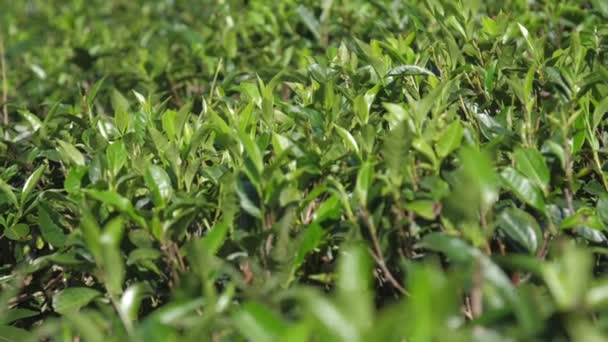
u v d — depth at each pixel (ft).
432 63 15.19
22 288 13.03
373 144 10.97
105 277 9.07
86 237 8.66
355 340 6.38
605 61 14.43
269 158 11.64
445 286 6.56
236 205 10.24
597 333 6.45
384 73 13.94
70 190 11.14
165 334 7.20
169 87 19.03
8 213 12.66
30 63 24.45
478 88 14.23
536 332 6.82
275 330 6.70
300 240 9.67
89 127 14.49
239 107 14.03
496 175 9.82
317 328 6.51
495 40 15.15
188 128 12.53
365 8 20.98
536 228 9.66
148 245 10.22
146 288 9.80
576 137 11.00
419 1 20.12
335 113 12.37
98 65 22.65
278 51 19.74
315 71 14.25
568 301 6.63
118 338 7.95
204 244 8.95
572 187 10.65
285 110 13.84
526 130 11.18
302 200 10.45
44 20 30.86
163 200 10.09
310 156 10.29
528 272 9.46
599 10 16.53
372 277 9.93
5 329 11.27
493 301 7.74
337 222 10.03
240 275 10.07
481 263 7.61
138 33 25.66
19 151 14.53
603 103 11.16
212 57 19.34
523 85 11.90
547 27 17.80
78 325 7.37
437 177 9.53
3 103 17.20
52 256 10.46
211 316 7.52
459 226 9.42
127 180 10.93
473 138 10.88
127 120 13.43
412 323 6.46
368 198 9.59
